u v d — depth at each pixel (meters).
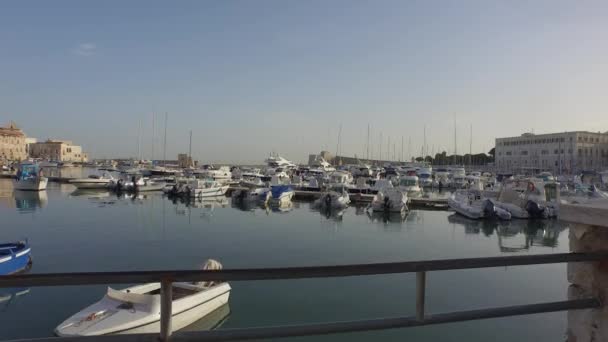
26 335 11.39
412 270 2.47
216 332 2.29
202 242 25.23
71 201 46.66
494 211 35.69
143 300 11.20
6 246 18.70
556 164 125.38
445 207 44.78
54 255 21.30
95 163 153.25
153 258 21.06
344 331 2.45
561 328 11.89
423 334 11.54
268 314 13.07
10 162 119.31
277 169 81.88
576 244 3.05
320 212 40.91
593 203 3.01
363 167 92.81
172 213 38.53
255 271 2.26
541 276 17.31
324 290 15.21
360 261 21.28
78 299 13.86
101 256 21.27
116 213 37.72
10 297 14.00
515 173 103.31
